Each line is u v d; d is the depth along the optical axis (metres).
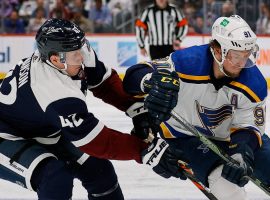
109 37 15.23
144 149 4.36
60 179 4.41
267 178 5.02
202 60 4.75
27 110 4.48
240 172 4.57
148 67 4.83
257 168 5.03
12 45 15.36
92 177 4.76
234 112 4.89
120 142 4.32
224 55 4.55
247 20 15.31
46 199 4.40
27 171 4.50
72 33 4.27
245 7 15.27
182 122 4.65
